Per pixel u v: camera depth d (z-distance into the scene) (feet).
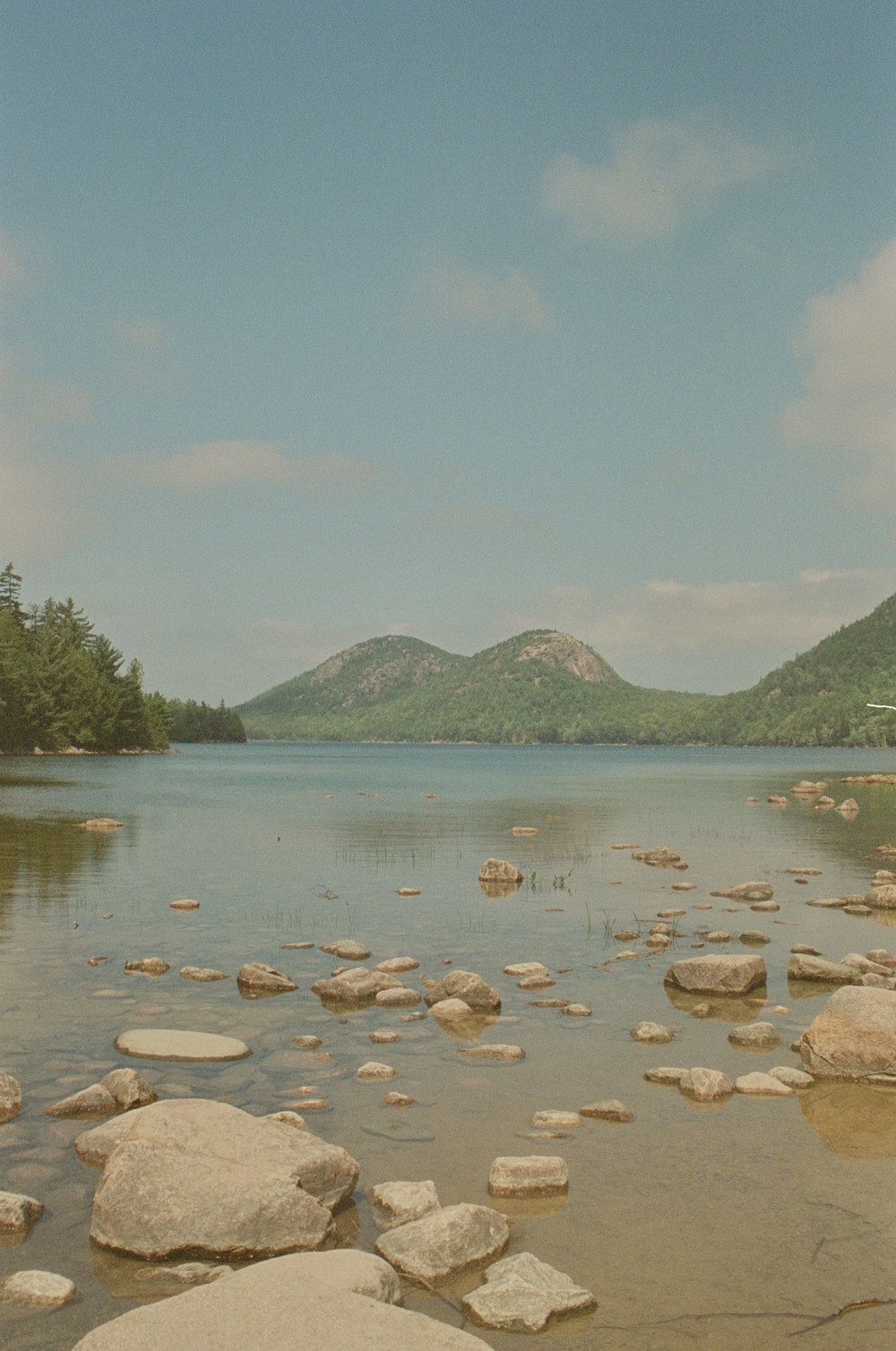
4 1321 18.26
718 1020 38.19
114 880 72.08
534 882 73.10
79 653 481.46
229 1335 15.93
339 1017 37.86
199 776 269.64
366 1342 15.76
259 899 64.44
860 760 552.00
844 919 59.41
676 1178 24.30
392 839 102.63
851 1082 31.45
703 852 94.32
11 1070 31.32
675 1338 17.90
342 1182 23.11
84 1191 23.50
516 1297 18.58
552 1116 27.63
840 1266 20.42
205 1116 24.14
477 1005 39.22
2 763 338.34
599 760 548.31
